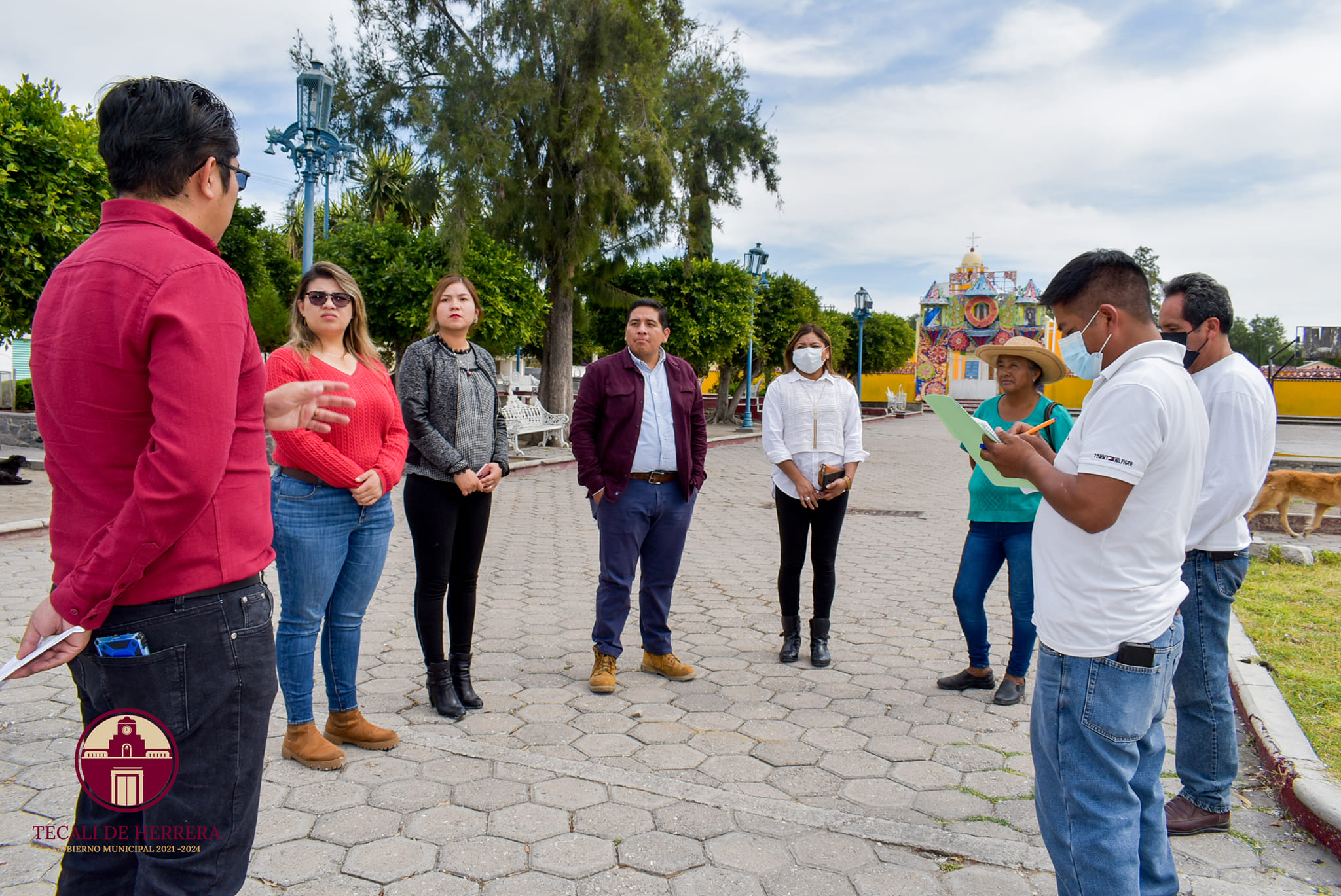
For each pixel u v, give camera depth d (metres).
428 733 3.45
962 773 3.19
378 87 16.00
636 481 4.04
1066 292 1.99
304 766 3.12
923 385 45.91
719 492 12.17
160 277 1.47
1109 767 1.84
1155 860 2.10
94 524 1.51
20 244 8.74
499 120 14.71
